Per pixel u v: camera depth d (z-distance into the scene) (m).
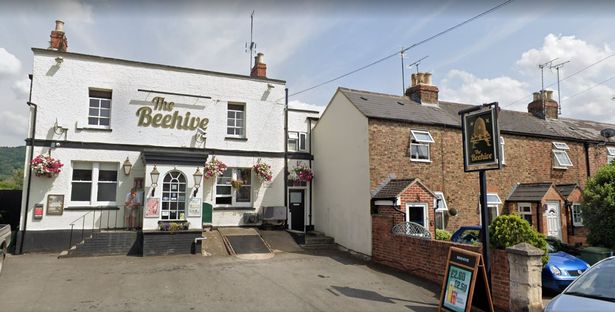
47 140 13.48
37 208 13.08
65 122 13.82
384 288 9.39
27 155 13.23
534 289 7.31
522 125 18.62
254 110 17.05
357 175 14.27
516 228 8.36
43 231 13.09
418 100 17.83
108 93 14.83
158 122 15.27
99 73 14.52
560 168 18.22
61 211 13.36
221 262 11.54
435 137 15.34
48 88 13.72
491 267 8.33
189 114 15.82
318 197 17.27
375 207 13.12
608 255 10.82
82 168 14.13
